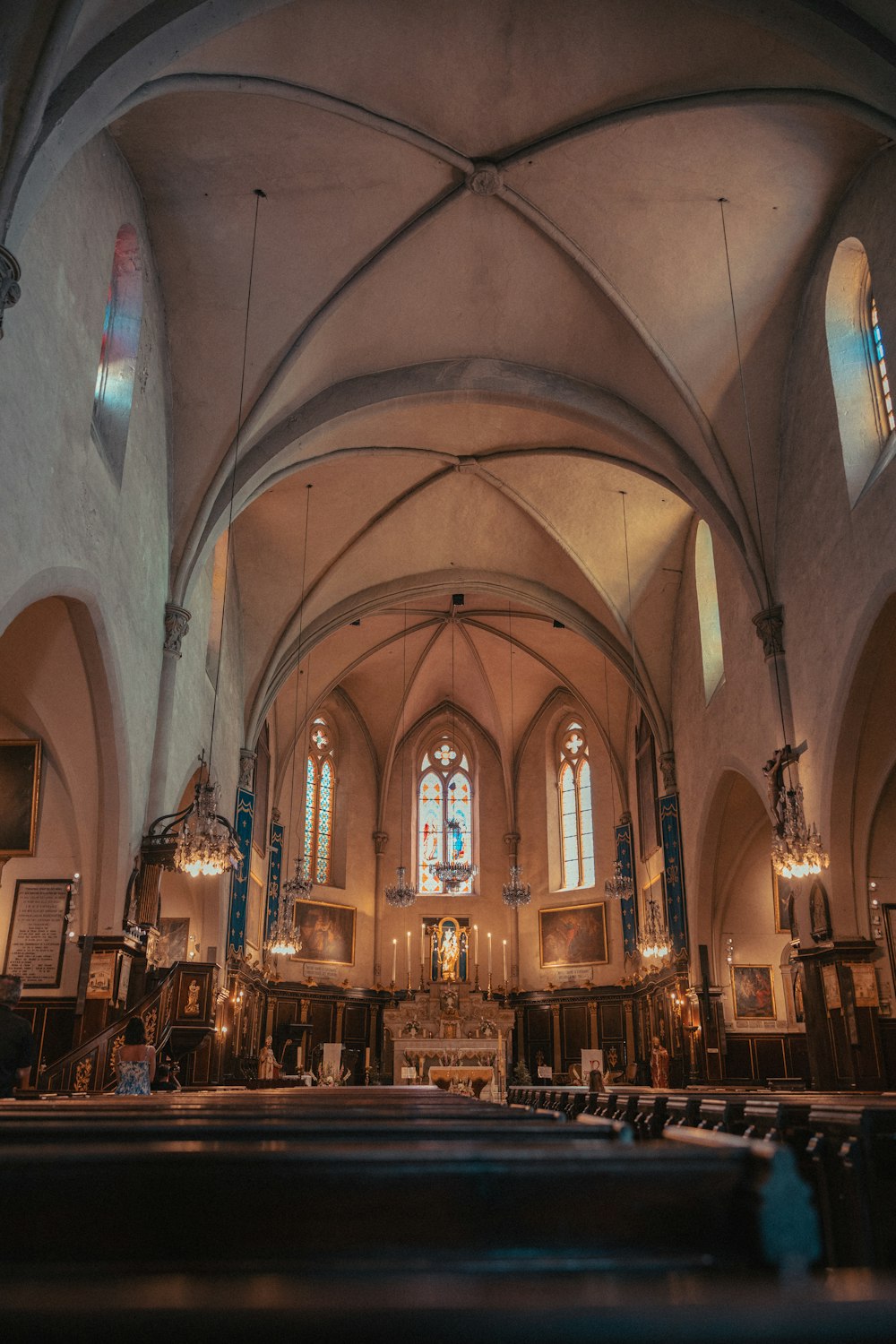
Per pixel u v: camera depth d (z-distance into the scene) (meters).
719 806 21.25
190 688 17.75
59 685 13.17
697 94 12.99
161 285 15.30
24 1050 6.58
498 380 18.27
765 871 22.92
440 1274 1.59
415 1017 29.44
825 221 15.02
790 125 13.40
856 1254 5.42
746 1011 22.14
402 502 23.47
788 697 16.62
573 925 30.72
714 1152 2.00
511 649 31.33
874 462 14.14
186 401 16.25
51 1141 2.88
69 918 14.29
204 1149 2.08
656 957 25.48
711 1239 1.93
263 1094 8.36
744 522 17.36
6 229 8.57
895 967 15.07
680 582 23.89
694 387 17.02
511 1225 1.94
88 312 11.81
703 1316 1.12
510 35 12.52
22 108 8.60
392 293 16.48
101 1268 1.69
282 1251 1.96
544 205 15.25
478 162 14.35
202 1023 15.11
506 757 33.44
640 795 28.28
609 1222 1.94
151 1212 1.97
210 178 13.98
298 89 12.54
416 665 32.03
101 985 13.45
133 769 14.34
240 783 23.52
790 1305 1.16
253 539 23.19
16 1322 1.08
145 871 14.75
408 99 13.34
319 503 22.81
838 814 14.98
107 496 12.63
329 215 14.83
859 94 11.58
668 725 24.66
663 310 16.41
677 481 18.48
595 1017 29.03
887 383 14.20
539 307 17.19
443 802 33.62
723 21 11.91
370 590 25.69
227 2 10.33
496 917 32.16
